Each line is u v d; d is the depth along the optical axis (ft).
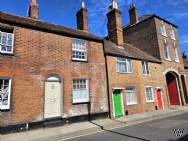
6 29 34.58
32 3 47.96
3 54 33.17
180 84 78.64
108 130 33.73
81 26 56.39
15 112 32.65
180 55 84.53
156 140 25.16
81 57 45.42
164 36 76.59
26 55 35.86
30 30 37.47
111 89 49.37
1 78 32.22
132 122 41.27
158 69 68.74
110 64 51.08
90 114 43.70
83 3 57.57
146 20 77.25
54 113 38.01
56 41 40.98
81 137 29.19
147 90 61.93
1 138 28.63
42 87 36.91
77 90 42.86
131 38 83.56
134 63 59.00
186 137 26.27
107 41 61.52
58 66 40.24
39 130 33.94
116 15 63.00
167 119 43.11
